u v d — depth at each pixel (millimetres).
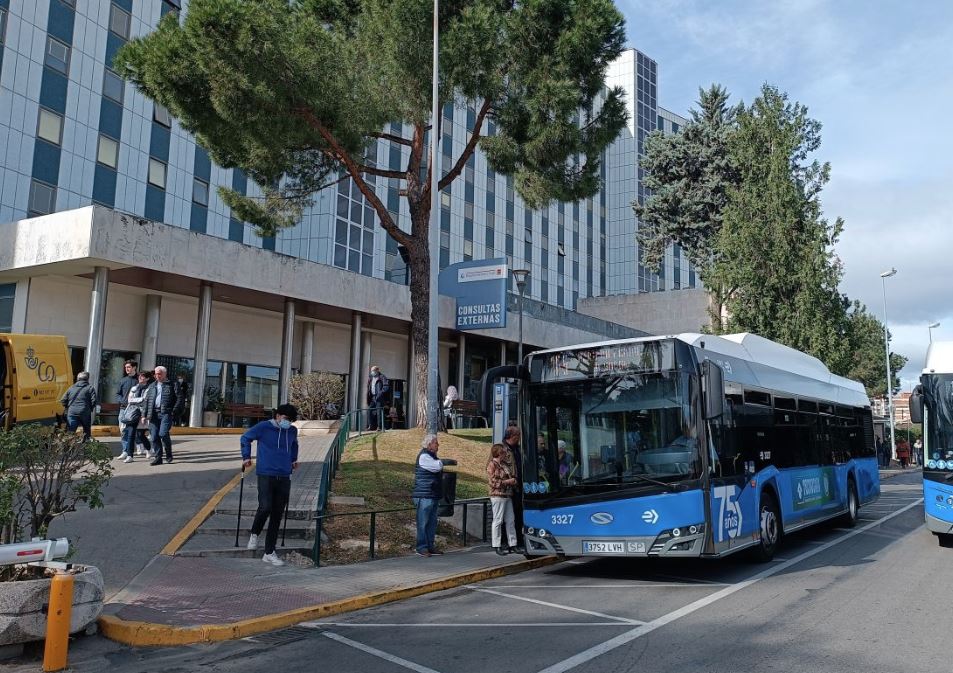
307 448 18578
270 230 21750
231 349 30234
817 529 15250
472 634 6930
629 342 9555
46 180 29016
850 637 6496
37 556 6363
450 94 18094
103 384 26047
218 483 13594
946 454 11570
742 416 10391
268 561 9609
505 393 13078
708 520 8805
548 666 5820
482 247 55375
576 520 9281
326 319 32906
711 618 7297
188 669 5918
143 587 8070
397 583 8961
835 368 28297
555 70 17625
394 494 13805
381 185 44406
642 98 82938
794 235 29734
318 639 6812
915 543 12750
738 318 29906
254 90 15961
